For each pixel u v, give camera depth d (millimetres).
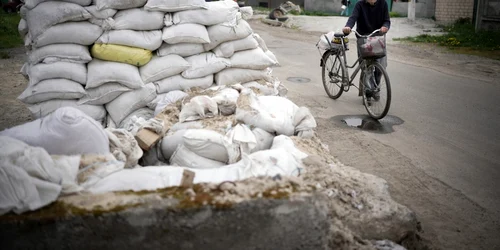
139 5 4301
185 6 4391
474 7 15406
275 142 3410
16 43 13633
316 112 6336
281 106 3857
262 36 14758
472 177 4297
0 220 2262
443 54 10828
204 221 2311
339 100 6980
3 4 24500
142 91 4359
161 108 4258
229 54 4699
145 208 2279
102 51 4184
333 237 2686
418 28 15133
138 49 4273
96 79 4176
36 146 2822
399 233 2990
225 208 2297
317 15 20734
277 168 2838
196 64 4559
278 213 2342
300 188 2432
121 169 2836
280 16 18328
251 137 3330
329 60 7367
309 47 12320
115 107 4359
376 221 2930
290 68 9414
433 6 17547
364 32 6668
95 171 2738
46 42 4117
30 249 2316
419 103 6730
